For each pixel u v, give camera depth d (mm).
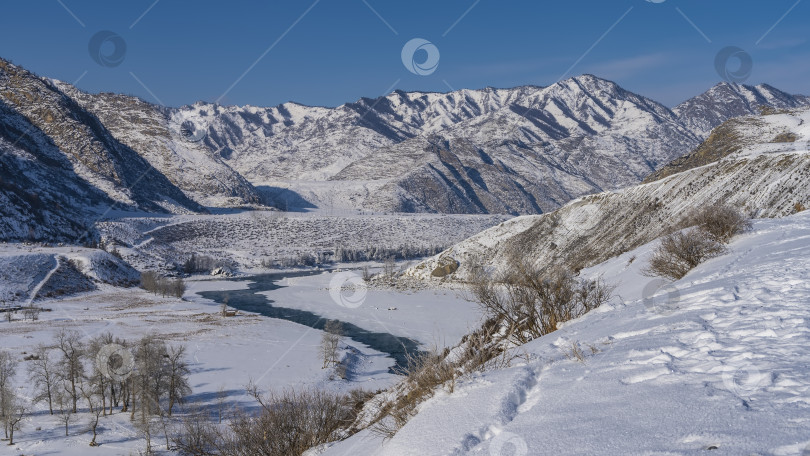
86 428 37562
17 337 66438
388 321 79438
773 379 4141
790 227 21438
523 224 113312
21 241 143000
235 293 118250
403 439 4836
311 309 94688
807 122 137000
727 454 3004
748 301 7887
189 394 43781
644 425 3762
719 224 22875
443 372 6895
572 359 6293
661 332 6812
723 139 146375
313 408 9984
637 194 88750
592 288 12070
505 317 10734
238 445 9836
